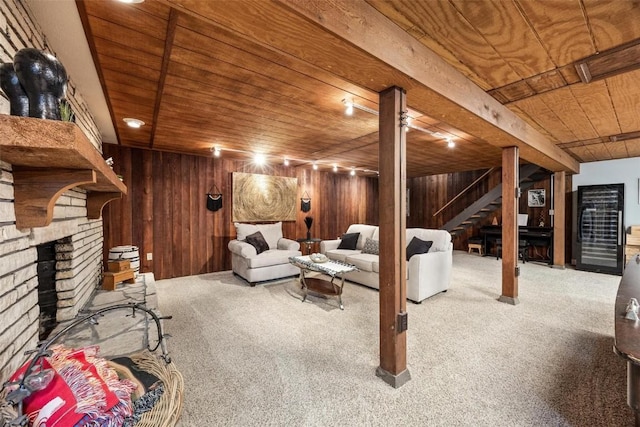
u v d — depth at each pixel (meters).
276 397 1.73
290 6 1.06
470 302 3.47
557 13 1.39
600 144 4.08
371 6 1.38
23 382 0.81
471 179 7.34
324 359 2.15
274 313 3.11
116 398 0.87
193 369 2.02
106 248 4.11
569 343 2.40
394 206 1.84
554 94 2.37
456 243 7.88
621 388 1.79
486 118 2.33
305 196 6.55
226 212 5.29
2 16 1.10
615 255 4.93
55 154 0.93
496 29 1.54
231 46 1.68
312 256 3.96
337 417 1.57
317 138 3.80
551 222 6.16
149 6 1.33
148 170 4.45
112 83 2.14
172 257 4.68
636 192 5.04
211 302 3.46
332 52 1.39
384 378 1.89
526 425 1.51
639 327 1.28
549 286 4.19
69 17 1.42
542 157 3.94
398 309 1.86
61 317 2.14
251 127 3.29
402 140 1.87
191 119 3.00
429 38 1.63
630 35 1.56
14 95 0.95
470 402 1.68
